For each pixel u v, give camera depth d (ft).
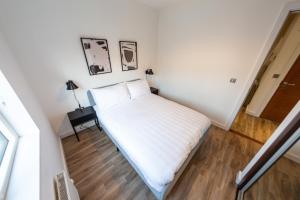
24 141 3.50
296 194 4.57
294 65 7.80
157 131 5.46
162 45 10.46
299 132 3.01
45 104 6.36
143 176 4.47
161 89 12.24
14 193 2.21
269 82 8.98
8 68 3.59
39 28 5.31
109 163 5.88
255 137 7.79
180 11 8.37
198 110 9.89
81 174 5.35
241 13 6.11
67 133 7.52
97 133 7.87
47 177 2.93
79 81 7.20
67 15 5.82
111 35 7.64
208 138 7.60
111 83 8.79
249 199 4.57
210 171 5.54
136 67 9.96
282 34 8.29
